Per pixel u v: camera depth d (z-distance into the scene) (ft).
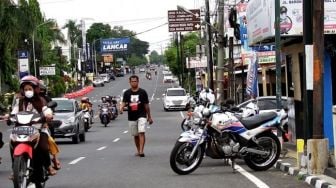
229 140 42.63
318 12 39.01
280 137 49.83
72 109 81.30
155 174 43.29
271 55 98.43
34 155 33.30
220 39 101.81
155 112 177.27
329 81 53.36
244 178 40.16
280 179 39.32
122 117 163.22
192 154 42.14
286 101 66.28
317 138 38.93
